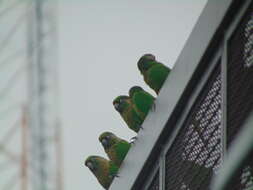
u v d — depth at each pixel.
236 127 8.44
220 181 3.51
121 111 15.10
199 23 9.80
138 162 12.48
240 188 7.64
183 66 10.43
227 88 8.84
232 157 3.44
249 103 8.18
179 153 10.77
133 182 12.66
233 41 8.87
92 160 17.33
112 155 16.28
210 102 9.61
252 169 7.50
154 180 12.14
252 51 8.31
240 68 8.59
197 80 10.03
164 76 13.09
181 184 10.55
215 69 9.51
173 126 11.05
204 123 9.77
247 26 8.45
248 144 3.33
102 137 16.44
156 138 11.46
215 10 9.11
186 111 10.45
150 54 13.66
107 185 17.38
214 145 9.32
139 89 14.49
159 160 11.66
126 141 16.19
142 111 14.08
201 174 9.66
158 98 11.67
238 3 8.56
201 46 9.58
